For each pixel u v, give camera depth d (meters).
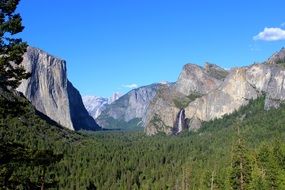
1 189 29.22
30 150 30.34
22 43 30.22
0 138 30.23
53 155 31.23
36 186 30.59
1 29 29.80
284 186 115.81
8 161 29.83
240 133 96.69
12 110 30.50
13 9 30.67
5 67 30.20
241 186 87.50
